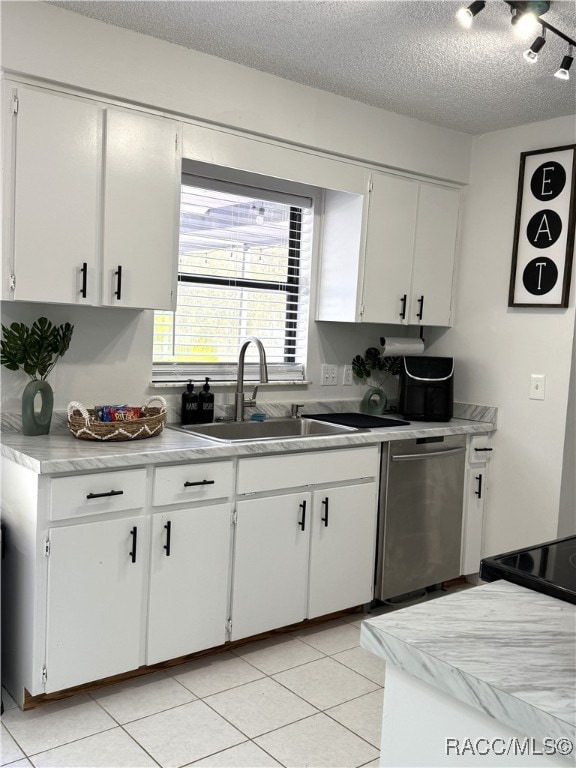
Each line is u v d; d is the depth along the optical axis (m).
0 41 2.33
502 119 3.52
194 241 3.25
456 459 3.58
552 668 1.01
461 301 3.91
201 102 2.83
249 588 2.84
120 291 2.66
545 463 3.54
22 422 2.68
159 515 2.54
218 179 3.26
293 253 3.67
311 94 3.16
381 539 3.32
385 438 3.24
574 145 3.37
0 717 2.34
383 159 3.46
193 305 3.28
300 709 2.48
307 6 2.37
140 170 2.68
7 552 2.48
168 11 2.46
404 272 3.65
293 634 3.12
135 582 2.51
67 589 2.34
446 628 1.15
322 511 3.07
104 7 2.44
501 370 3.72
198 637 2.70
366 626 1.16
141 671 2.66
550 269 3.48
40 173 2.45
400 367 3.82
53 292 2.51
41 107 2.44
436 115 3.49
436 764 1.08
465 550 3.71
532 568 1.41
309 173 3.23
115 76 2.59
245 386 3.42
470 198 3.86
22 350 2.60
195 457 2.58
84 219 2.56
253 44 2.72
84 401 2.90
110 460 2.36
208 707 2.46
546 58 2.71
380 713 2.48
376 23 2.48
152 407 2.92
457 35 2.55
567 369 3.44
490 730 1.00
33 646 2.29
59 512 2.29
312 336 3.70
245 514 2.80
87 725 2.31
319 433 3.45
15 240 2.42
